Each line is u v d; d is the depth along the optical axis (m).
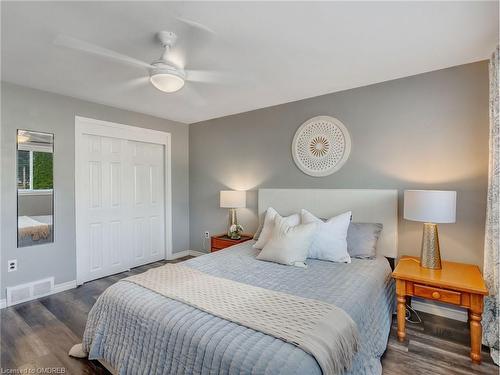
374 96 2.81
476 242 2.31
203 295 1.64
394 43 2.00
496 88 2.03
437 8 1.60
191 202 4.62
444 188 2.46
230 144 4.05
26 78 2.64
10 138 2.74
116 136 3.64
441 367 1.80
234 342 1.19
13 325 2.35
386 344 1.97
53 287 3.04
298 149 3.30
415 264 2.29
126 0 1.51
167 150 4.31
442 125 2.47
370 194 2.77
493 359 1.85
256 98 3.26
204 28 1.80
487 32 1.85
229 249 2.88
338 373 1.18
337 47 2.06
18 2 1.52
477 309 1.83
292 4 1.56
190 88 2.92
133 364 1.49
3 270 2.70
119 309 1.65
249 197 3.85
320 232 2.48
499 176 1.95
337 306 1.52
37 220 2.93
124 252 3.82
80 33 1.86
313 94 3.13
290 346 1.15
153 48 2.06
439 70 2.47
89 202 3.42
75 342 2.09
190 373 1.23
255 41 1.97
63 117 3.12
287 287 1.81
